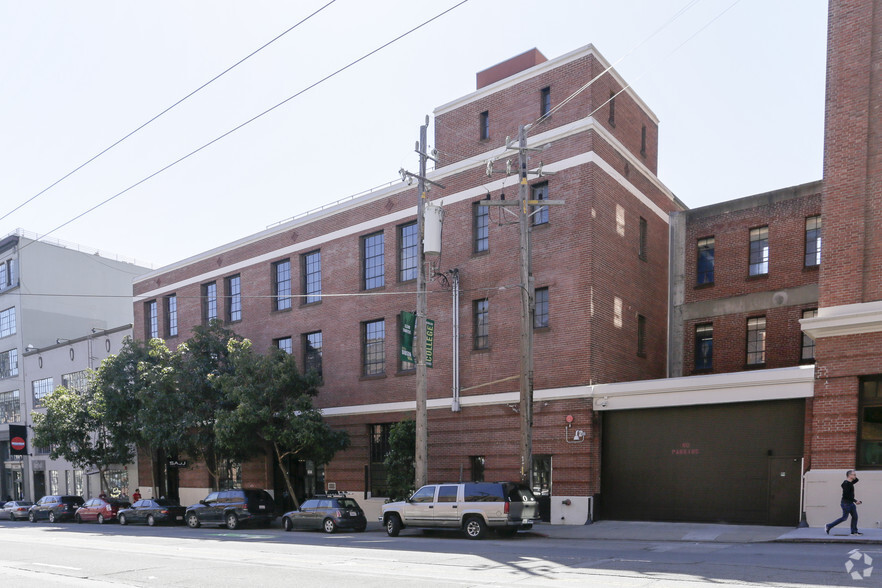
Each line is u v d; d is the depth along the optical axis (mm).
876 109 18203
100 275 56906
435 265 26797
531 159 24562
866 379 17719
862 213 18109
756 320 25719
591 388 22078
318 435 26047
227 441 26594
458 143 26875
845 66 18812
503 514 18250
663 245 28844
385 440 28266
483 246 25859
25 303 52125
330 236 31281
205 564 13883
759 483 19500
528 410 19531
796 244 24875
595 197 23078
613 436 22375
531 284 20125
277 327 33094
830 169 18797
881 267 17672
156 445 30859
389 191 28938
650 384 21094
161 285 40094
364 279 29969
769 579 9891
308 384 28297
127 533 25078
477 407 24828
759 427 19688
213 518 27047
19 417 52000
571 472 22141
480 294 25344
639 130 27641
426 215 22031
